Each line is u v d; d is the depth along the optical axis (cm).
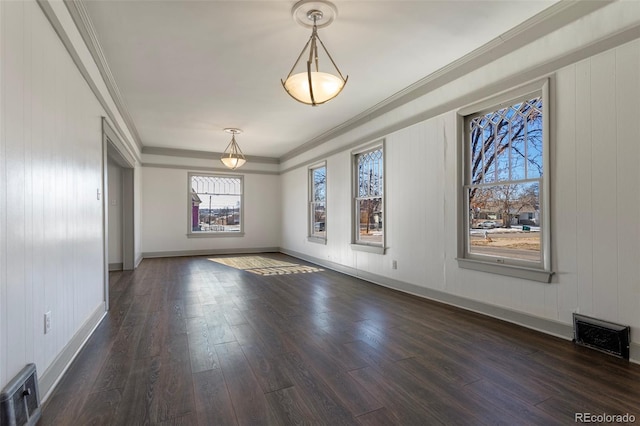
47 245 199
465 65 345
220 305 377
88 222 290
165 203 784
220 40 303
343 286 477
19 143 166
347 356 241
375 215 506
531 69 285
